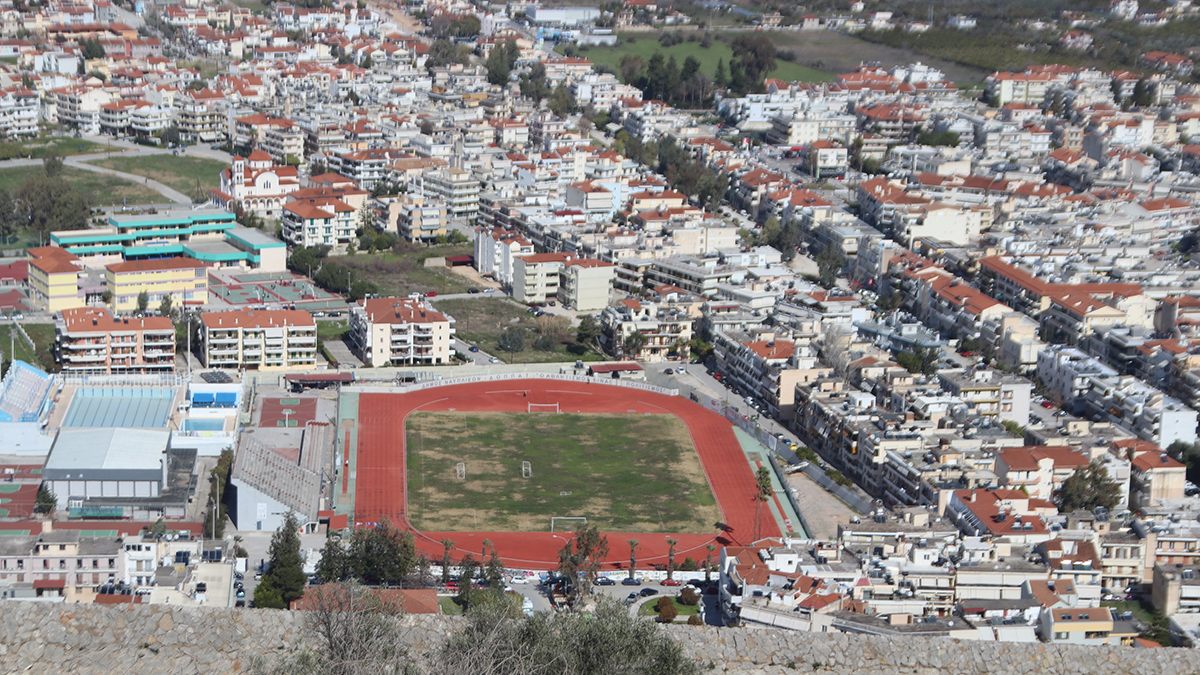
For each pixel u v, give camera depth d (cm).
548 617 15100
